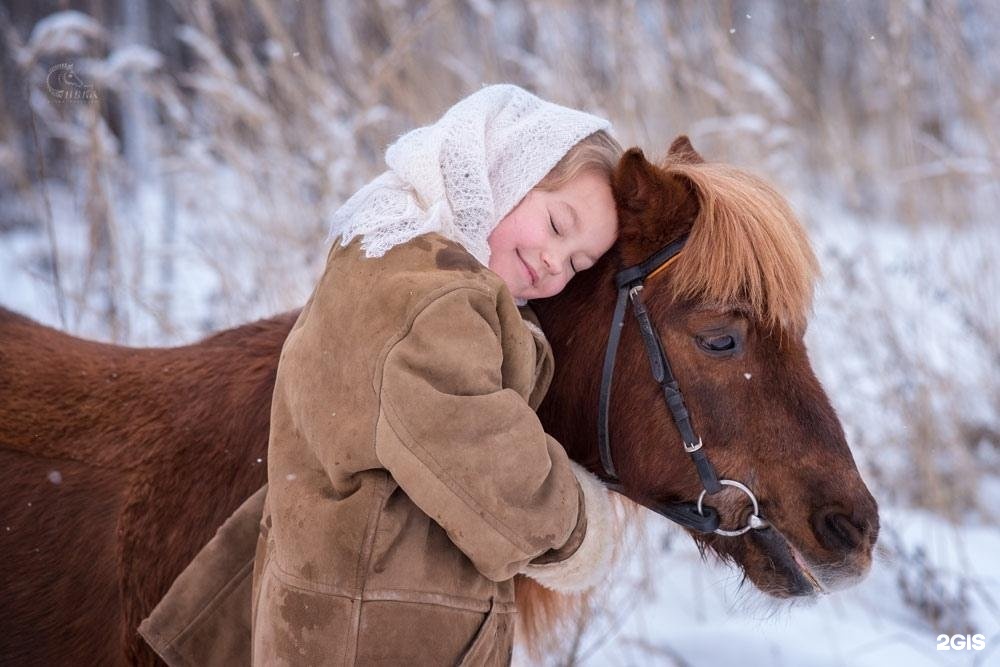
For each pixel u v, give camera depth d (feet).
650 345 6.23
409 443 5.14
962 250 15.79
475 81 15.69
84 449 6.81
